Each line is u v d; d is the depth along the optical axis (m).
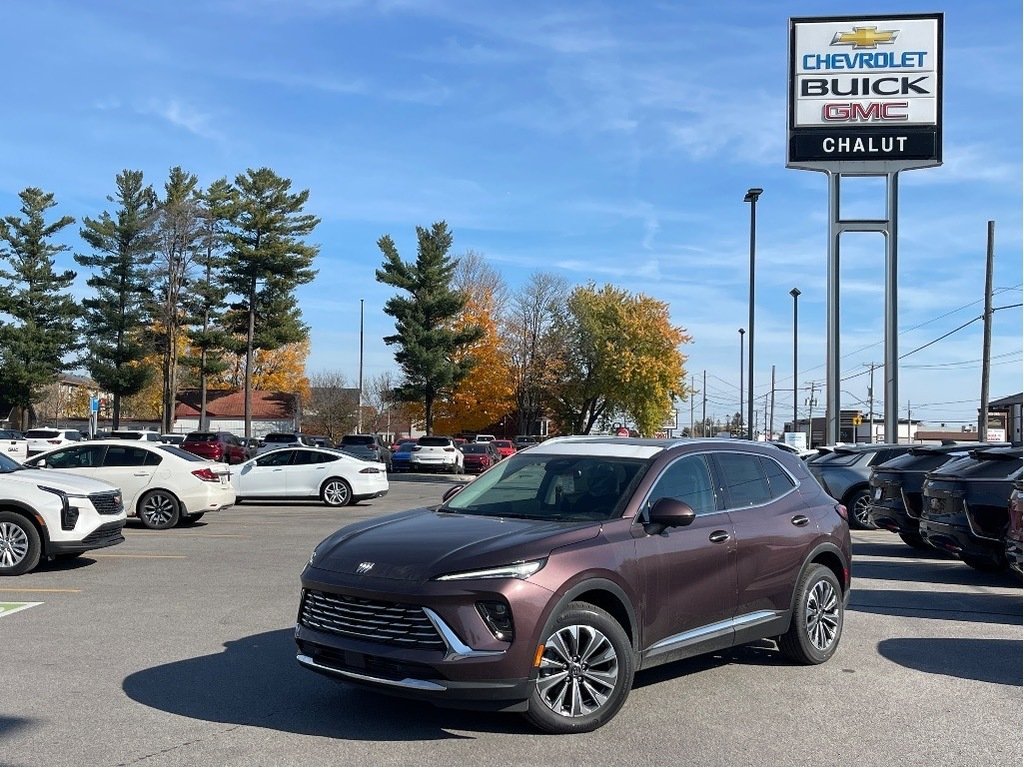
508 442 55.69
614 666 5.77
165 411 56.84
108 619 8.77
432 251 53.44
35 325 59.12
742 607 6.85
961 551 11.24
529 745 5.46
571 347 67.00
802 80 28.52
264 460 23.33
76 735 5.56
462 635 5.30
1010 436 44.31
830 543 7.68
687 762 5.22
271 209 55.62
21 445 35.62
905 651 7.96
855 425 52.91
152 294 56.03
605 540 5.95
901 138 28.11
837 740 5.63
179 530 16.78
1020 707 6.34
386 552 5.74
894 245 28.30
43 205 59.38
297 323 56.88
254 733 5.62
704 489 6.92
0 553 11.23
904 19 28.06
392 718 5.93
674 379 66.62
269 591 10.26
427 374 53.16
